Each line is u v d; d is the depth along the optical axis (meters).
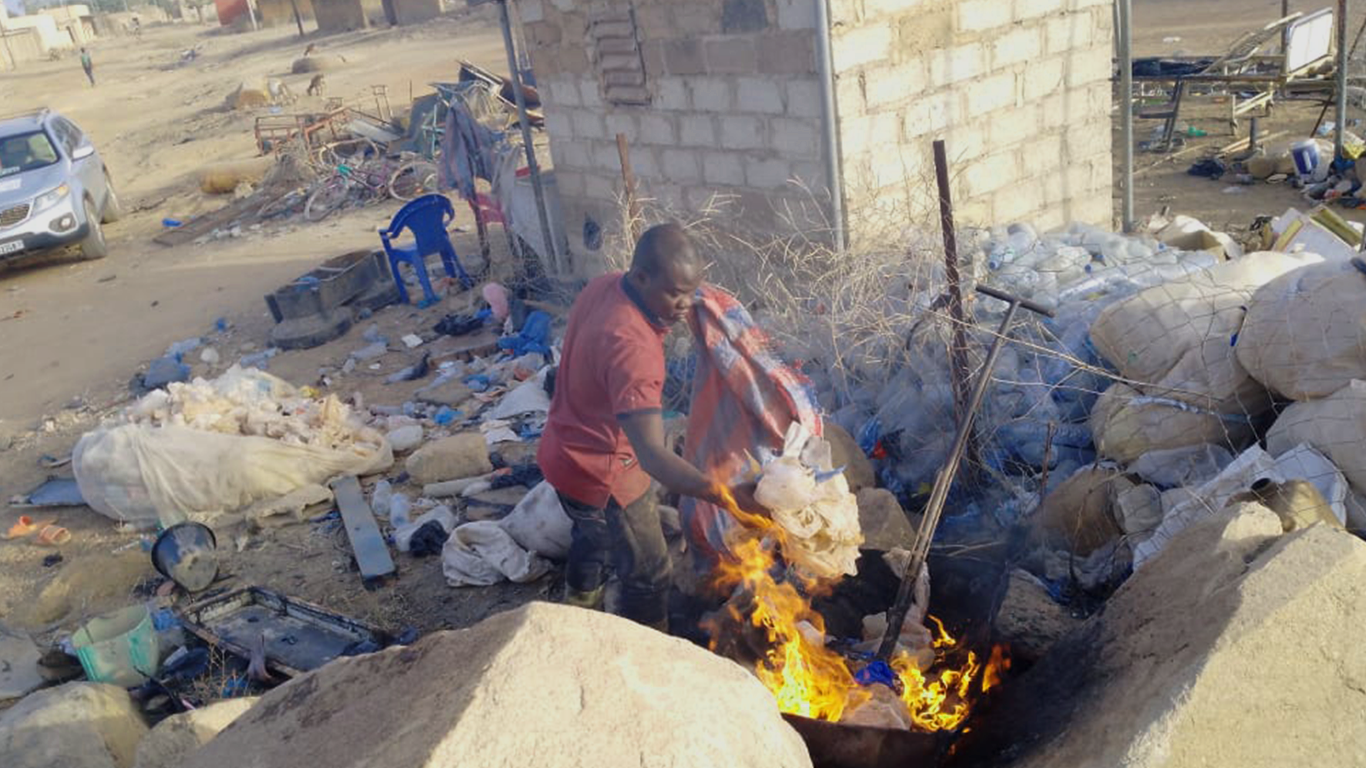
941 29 7.17
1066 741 2.79
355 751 2.24
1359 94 12.39
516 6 8.91
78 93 40.09
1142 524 4.39
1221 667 2.57
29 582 6.34
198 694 4.78
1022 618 3.88
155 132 26.75
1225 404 4.61
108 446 6.78
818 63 6.66
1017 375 5.41
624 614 4.25
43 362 10.84
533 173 9.46
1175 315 4.90
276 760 2.38
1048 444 4.71
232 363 9.80
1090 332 5.24
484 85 16.12
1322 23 11.74
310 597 5.68
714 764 2.16
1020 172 7.99
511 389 8.12
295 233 14.57
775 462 3.41
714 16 7.20
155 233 16.12
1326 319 4.25
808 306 6.30
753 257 7.62
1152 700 2.62
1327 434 4.12
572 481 4.03
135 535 6.75
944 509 5.22
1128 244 6.75
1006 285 6.03
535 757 2.07
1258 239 7.71
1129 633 3.00
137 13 81.00
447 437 7.11
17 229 13.99
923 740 2.95
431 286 10.89
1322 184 10.13
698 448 4.39
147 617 5.07
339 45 38.12
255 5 54.47
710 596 4.39
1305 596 2.66
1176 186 11.08
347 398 8.52
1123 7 8.09
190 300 12.15
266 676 4.80
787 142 7.10
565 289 9.60
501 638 2.34
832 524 3.35
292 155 16.81
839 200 6.92
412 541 5.91
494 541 5.58
